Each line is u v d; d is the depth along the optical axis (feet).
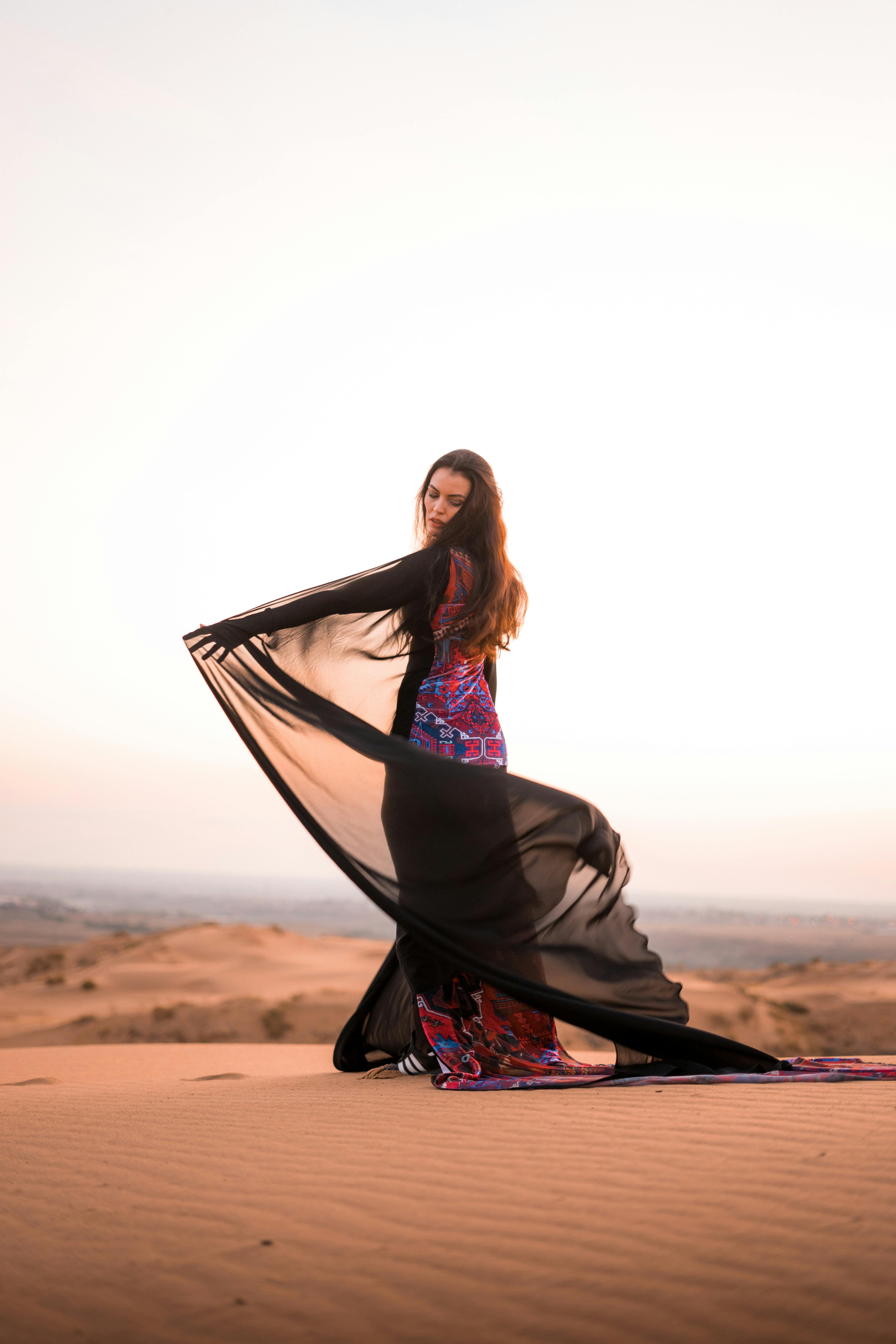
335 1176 7.78
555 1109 9.95
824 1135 8.07
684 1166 7.42
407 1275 5.64
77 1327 5.15
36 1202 7.52
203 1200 7.33
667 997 12.82
